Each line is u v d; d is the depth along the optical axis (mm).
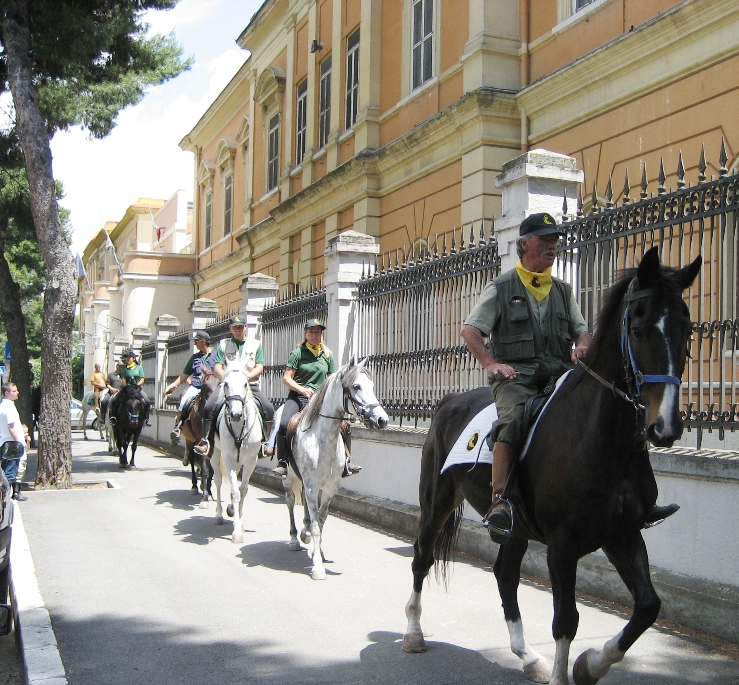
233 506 9391
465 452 5047
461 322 8906
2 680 5355
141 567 8023
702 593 5637
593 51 12609
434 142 16531
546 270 4895
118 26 14641
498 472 4523
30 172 13477
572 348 4938
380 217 19312
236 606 6629
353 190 20047
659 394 3662
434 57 16938
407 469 9883
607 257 6945
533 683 4828
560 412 4410
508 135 14953
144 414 17031
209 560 8352
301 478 8031
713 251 6320
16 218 18906
